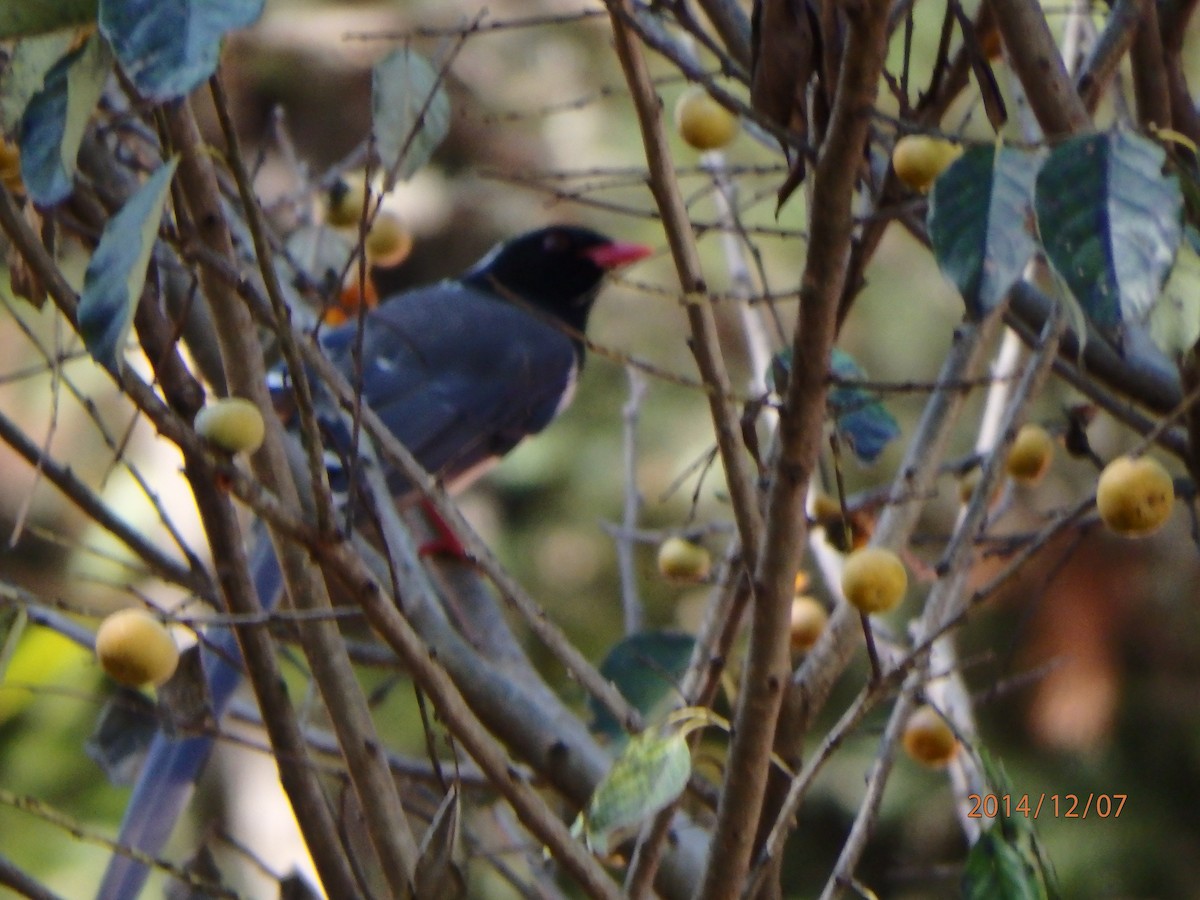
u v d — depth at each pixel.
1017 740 14.20
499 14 16.30
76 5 4.09
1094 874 13.81
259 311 4.56
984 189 4.16
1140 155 3.88
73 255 9.57
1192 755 14.05
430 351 11.10
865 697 4.63
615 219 15.23
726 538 12.60
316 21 16.06
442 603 7.46
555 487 14.95
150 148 7.30
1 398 13.70
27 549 13.77
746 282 7.49
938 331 14.13
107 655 4.46
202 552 12.34
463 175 16.06
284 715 4.95
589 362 14.97
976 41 4.83
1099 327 3.85
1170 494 4.44
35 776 11.70
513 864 8.65
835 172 4.05
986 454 6.19
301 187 7.94
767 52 4.79
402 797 6.69
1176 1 5.52
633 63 4.59
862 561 4.59
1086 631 13.94
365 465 6.39
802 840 14.05
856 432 6.09
